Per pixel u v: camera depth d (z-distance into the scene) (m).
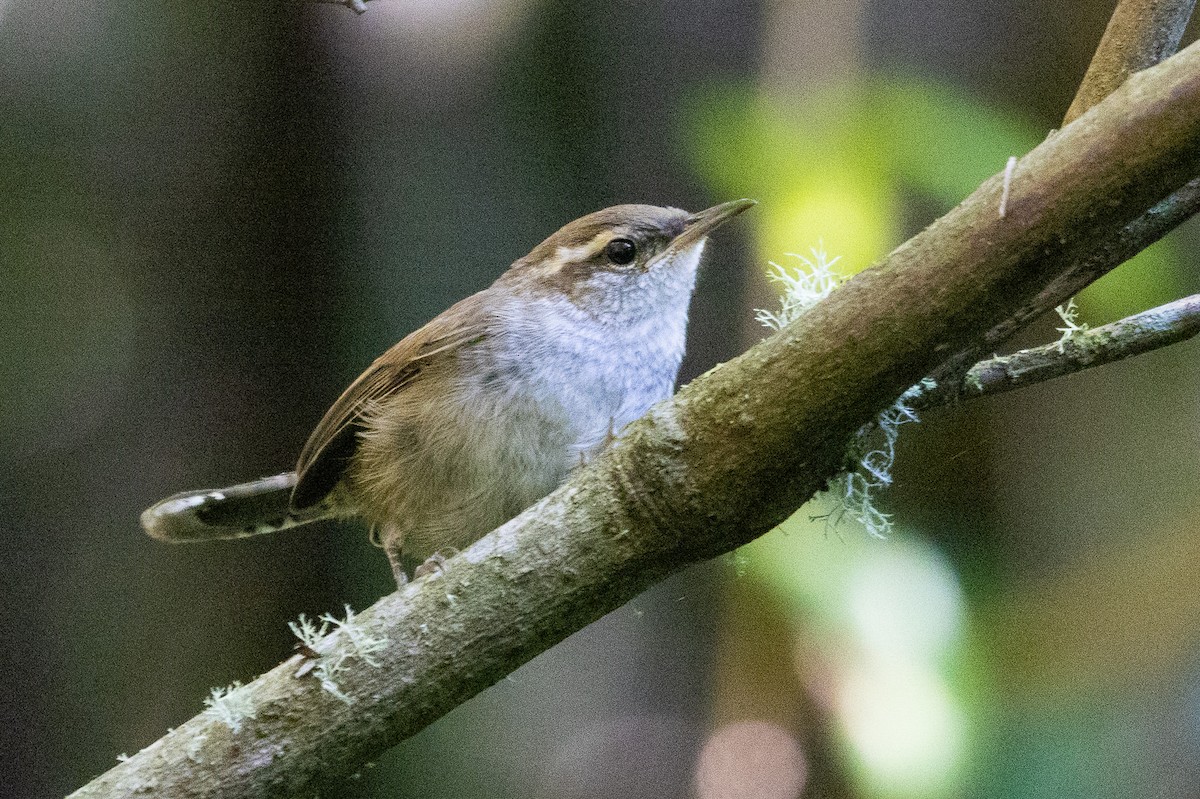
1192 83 3.59
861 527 3.72
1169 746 3.72
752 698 3.76
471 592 3.64
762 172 3.76
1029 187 3.62
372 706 3.64
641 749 3.81
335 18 3.81
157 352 3.81
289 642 3.80
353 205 3.81
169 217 3.81
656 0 3.81
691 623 3.82
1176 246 3.74
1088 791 3.71
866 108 3.75
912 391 3.65
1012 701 3.72
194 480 3.81
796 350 3.63
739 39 3.80
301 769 3.64
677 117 3.81
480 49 3.82
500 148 3.82
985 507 3.77
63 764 3.80
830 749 3.74
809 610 3.72
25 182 3.81
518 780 3.81
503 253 3.82
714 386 3.63
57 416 3.81
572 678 3.83
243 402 3.81
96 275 3.81
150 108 3.81
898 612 3.71
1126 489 3.76
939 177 3.75
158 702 3.80
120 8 3.80
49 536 3.80
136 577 3.80
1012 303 3.62
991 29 3.78
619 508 3.64
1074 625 3.73
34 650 3.80
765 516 3.63
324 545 3.81
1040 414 3.77
